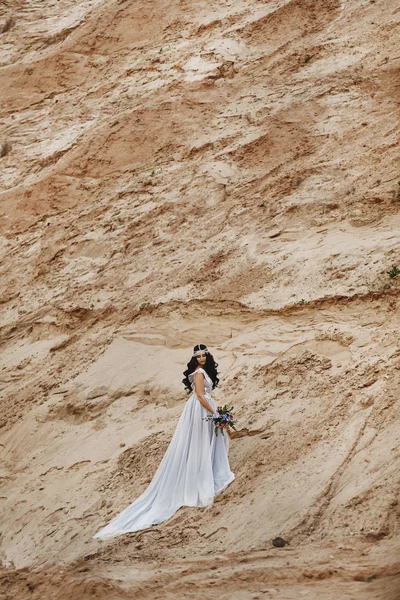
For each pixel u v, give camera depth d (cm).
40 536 898
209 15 1941
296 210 1288
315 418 899
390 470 778
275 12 1833
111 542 815
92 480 966
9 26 2311
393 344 953
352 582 645
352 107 1491
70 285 1388
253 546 748
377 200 1234
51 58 2042
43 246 1520
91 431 1070
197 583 689
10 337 1377
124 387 1113
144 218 1438
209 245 1304
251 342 1080
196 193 1430
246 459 882
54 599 725
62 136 1809
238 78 1706
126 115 1697
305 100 1547
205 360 881
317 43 1708
